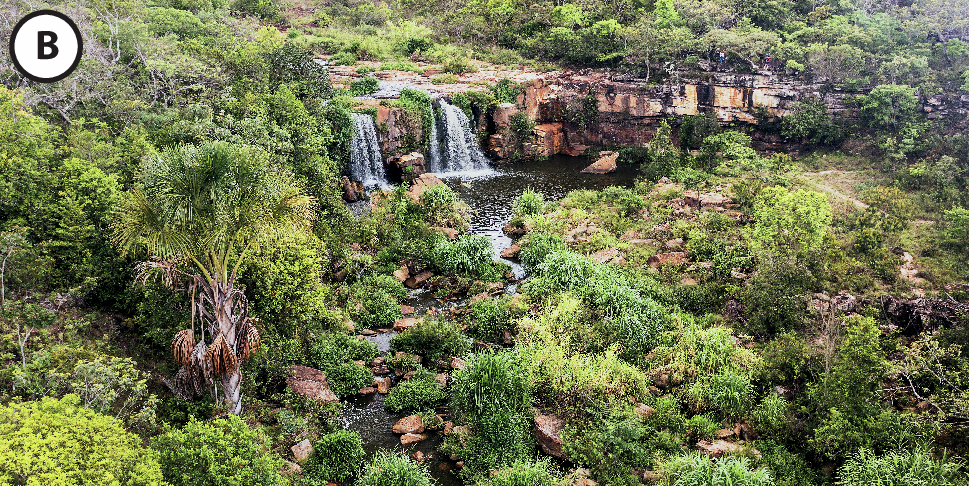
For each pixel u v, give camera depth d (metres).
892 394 27.64
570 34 81.56
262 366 28.75
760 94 68.62
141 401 24.42
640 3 88.19
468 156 67.56
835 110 67.50
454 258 42.12
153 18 57.91
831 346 27.11
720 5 84.62
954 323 31.98
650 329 33.66
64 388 21.59
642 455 25.44
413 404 29.45
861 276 38.50
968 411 24.52
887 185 56.69
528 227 49.06
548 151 72.38
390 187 58.16
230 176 21.66
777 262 36.22
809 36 77.62
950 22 76.25
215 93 43.84
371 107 59.31
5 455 15.33
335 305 36.06
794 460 25.14
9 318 23.36
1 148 26.92
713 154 64.62
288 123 46.53
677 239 45.41
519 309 36.25
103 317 27.38
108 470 16.89
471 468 25.70
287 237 24.11
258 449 21.56
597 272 38.47
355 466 25.28
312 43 83.00
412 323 35.88
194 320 24.33
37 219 26.69
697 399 28.83
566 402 28.31
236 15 85.75
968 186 52.88
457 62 77.50
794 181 58.25
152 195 21.30
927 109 64.50
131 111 37.56
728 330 32.69
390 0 108.00
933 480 21.66
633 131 72.12
